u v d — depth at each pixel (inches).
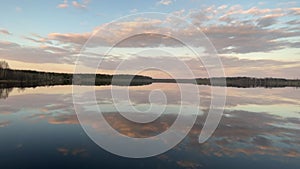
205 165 232.5
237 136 329.4
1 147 279.6
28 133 340.5
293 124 417.4
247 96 1033.5
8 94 968.9
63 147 279.7
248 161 241.8
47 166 227.9
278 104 729.0
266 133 348.2
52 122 409.4
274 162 239.8
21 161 239.5
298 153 263.0
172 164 234.7
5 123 402.9
